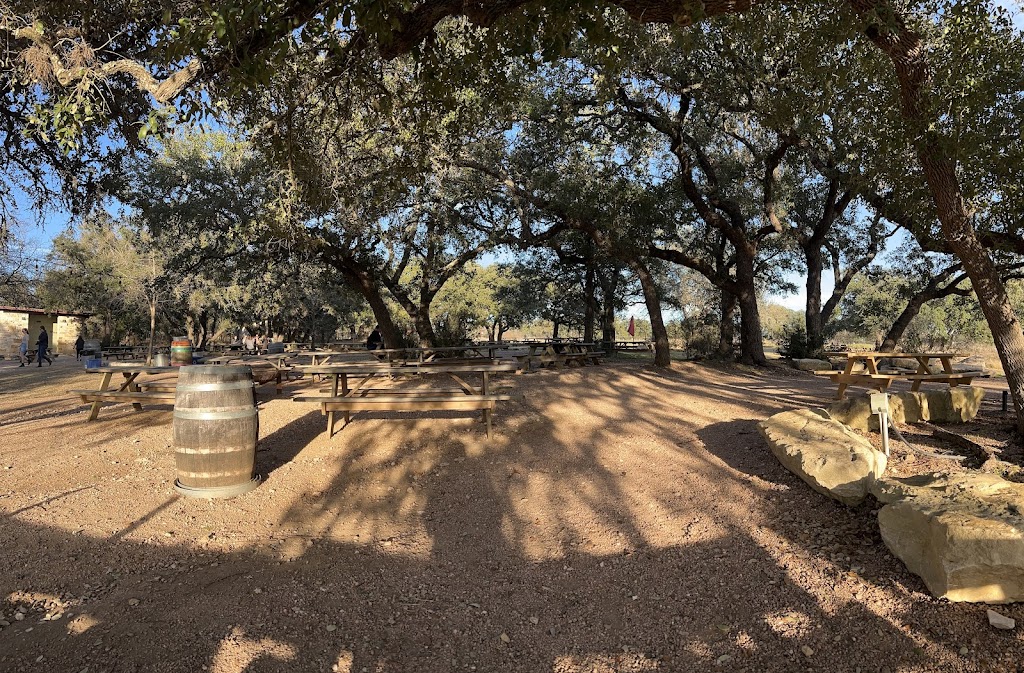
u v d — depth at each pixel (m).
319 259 17.36
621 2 4.50
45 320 38.50
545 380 11.60
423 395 7.53
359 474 6.00
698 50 11.62
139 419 8.01
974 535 3.16
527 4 4.73
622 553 4.34
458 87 6.30
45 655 3.01
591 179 15.55
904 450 5.77
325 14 4.04
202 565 4.05
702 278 40.09
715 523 4.59
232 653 3.10
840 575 3.64
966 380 8.05
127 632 3.21
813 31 7.30
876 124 7.71
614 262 22.33
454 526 4.92
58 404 10.13
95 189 9.38
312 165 7.67
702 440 6.73
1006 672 2.72
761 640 3.22
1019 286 31.58
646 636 3.39
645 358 22.62
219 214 16.77
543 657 3.26
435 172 11.70
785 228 19.95
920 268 21.69
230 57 4.25
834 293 25.38
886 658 2.95
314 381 12.13
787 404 9.01
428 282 19.80
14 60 5.69
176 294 30.14
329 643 3.28
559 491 5.55
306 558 4.26
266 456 6.45
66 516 4.71
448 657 3.24
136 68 4.82
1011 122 6.98
